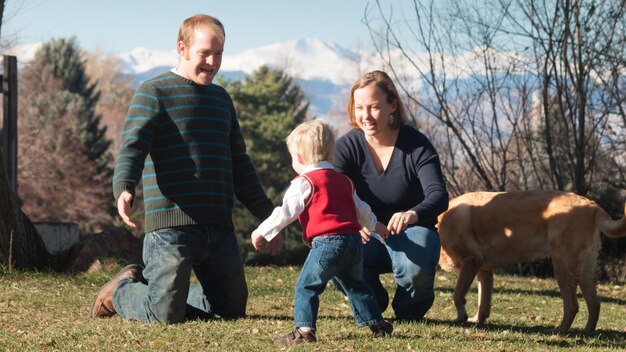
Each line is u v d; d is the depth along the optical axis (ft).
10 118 41.16
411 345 17.85
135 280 22.25
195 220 20.65
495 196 23.48
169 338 18.54
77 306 24.57
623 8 51.29
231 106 22.08
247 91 187.42
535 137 56.49
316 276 17.76
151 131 20.40
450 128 55.01
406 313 21.80
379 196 21.25
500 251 23.29
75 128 172.96
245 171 22.52
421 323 21.18
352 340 18.20
